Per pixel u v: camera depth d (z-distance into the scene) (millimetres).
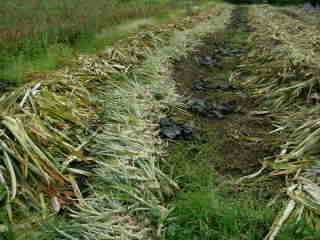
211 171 3961
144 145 4246
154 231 3084
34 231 2900
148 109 5230
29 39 7465
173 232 3049
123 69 6730
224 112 5672
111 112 4859
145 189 3531
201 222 3135
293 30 12648
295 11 23312
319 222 3041
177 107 5609
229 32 13375
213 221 3186
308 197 3297
